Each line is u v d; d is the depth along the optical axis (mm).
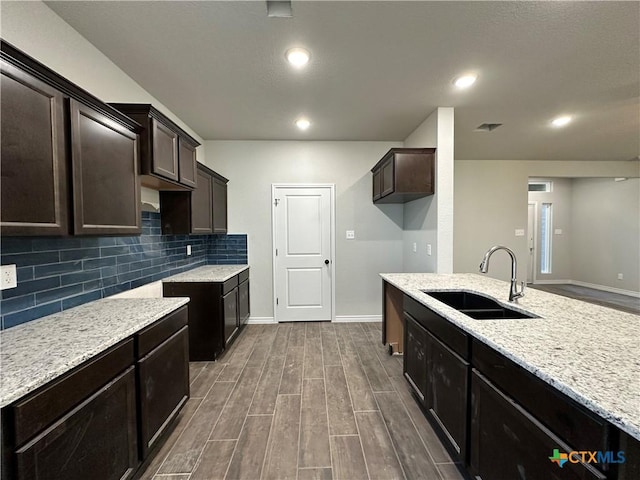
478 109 2918
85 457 1119
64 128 1291
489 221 5145
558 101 2750
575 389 830
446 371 1613
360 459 1640
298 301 4055
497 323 1425
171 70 2199
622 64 2135
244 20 1677
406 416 2014
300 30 1766
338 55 2018
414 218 3586
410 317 2205
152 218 2631
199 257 3723
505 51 1975
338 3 1556
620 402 766
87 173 1417
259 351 3096
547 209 6578
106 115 1555
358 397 2240
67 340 1244
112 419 1271
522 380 1061
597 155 4773
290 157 3951
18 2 1417
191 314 2857
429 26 1733
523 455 1042
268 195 3969
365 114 3043
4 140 1052
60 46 1651
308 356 2969
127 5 1553
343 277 4047
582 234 6328
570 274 6582
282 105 2822
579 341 1187
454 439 1524
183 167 2379
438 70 2213
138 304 1829
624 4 1550
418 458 1646
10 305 1393
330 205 3996
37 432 936
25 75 1118
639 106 2867
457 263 5137
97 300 1933
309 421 1964
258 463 1615
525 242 5160
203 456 1665
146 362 1506
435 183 2943
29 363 1034
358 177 3984
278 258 4012
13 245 1396
